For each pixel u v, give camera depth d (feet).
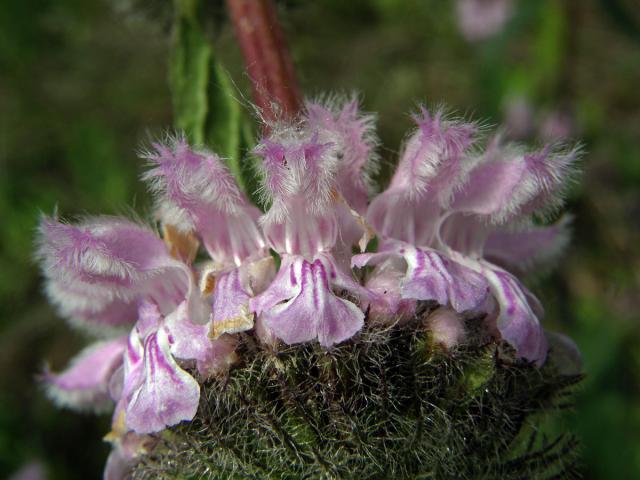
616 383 0.50
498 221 0.21
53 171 0.69
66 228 0.20
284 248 0.20
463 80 0.75
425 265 0.20
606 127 0.70
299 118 0.22
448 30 0.77
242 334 0.20
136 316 0.23
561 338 0.23
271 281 0.20
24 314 0.61
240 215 0.21
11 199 0.66
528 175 0.21
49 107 0.71
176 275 0.21
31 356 0.59
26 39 0.71
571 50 0.59
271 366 0.20
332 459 0.20
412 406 0.20
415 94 0.74
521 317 0.20
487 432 0.21
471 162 0.21
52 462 0.54
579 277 0.57
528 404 0.21
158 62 0.71
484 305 0.20
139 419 0.19
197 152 0.20
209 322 0.20
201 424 0.21
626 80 0.73
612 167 0.63
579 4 0.59
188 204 0.20
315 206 0.20
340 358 0.20
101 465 0.54
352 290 0.19
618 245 0.59
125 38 0.69
